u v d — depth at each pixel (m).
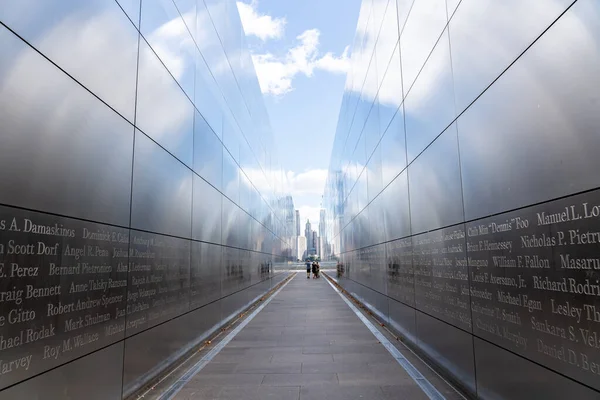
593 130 2.66
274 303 15.95
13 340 3.02
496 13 3.92
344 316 12.08
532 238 3.39
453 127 5.10
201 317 8.31
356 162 15.13
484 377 4.39
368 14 11.40
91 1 4.28
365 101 12.37
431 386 5.50
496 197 4.02
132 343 5.07
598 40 2.60
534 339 3.39
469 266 4.73
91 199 4.20
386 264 9.86
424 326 6.70
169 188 6.53
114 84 4.75
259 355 7.41
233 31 12.30
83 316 3.97
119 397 4.70
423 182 6.50
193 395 5.32
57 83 3.67
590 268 2.71
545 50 3.17
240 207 13.11
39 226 3.38
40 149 3.42
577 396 2.85
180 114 7.16
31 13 3.36
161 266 6.14
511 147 3.71
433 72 5.86
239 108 13.14
